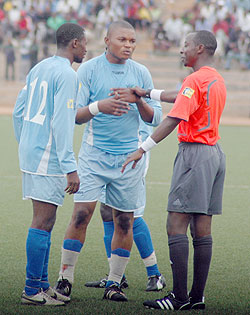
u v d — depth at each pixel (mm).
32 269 14812
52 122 14641
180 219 14852
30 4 92375
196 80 14523
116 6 92688
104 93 16250
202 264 14914
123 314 14492
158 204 27781
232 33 83562
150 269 16891
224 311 14867
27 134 15117
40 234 14805
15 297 15555
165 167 37656
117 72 16266
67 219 24781
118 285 15945
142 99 16125
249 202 28641
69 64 15117
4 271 17766
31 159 14883
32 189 14914
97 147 16219
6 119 63000
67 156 14461
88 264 18812
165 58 86750
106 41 16172
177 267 14727
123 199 16125
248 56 82625
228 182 33375
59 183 14953
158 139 14594
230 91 80688
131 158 14844
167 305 14891
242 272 18219
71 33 15086
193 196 14602
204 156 14641
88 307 15016
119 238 16109
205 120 14648
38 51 79375
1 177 33406
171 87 82312
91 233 22656
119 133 16188
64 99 14461
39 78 15047
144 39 95125
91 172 16094
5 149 43375
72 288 16641
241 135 54781
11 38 86125
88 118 15773
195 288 15000
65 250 15758
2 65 80875
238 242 21703
